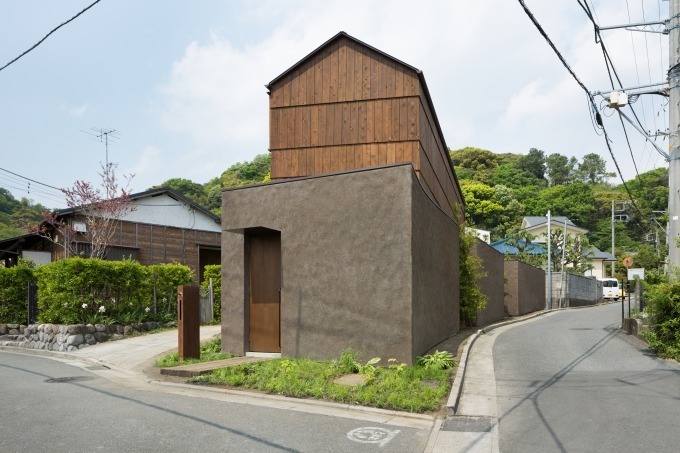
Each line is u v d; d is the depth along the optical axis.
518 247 41.28
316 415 6.22
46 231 20.11
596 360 9.75
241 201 10.48
